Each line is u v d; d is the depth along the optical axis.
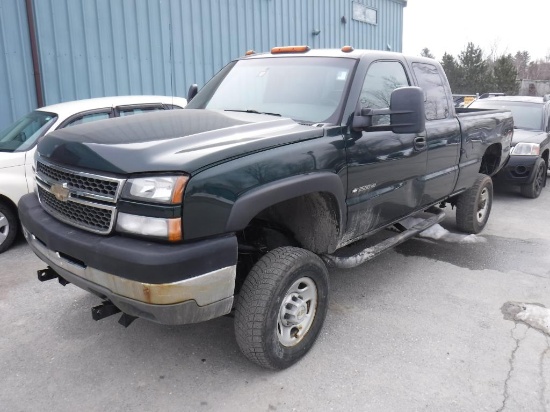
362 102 3.74
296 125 3.38
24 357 3.36
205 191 2.56
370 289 4.53
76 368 3.25
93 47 9.23
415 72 4.63
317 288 3.37
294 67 4.07
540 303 4.27
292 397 2.97
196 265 2.54
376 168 3.80
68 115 5.96
